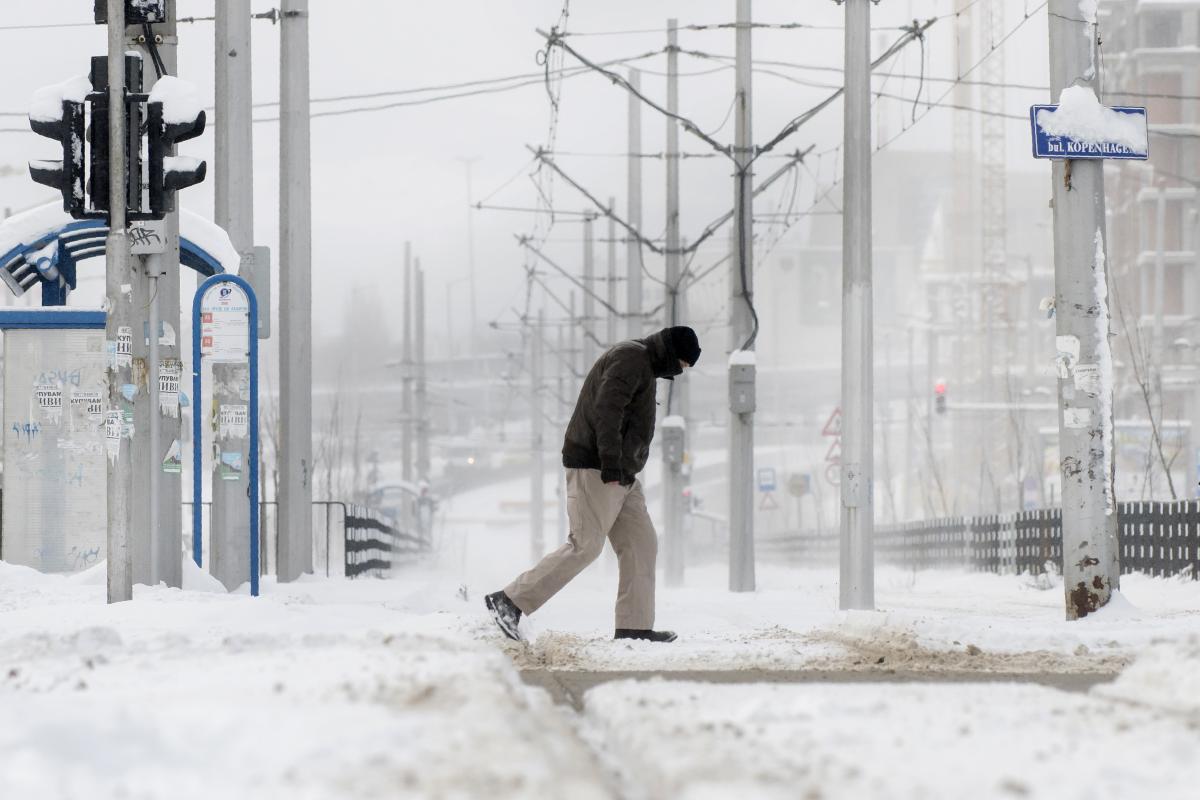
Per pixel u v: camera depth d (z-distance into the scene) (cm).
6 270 3384
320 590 3444
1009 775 684
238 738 728
